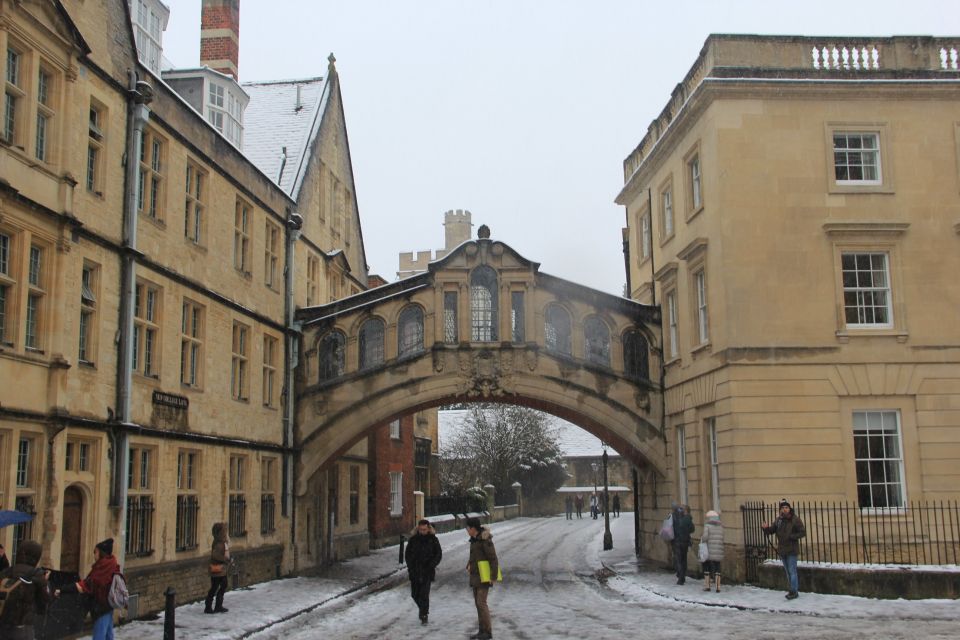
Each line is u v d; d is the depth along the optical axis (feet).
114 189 52.24
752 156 67.77
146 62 74.33
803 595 56.80
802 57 69.26
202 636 45.93
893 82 68.18
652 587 66.95
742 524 64.23
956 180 68.28
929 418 65.62
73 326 47.26
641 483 93.45
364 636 46.68
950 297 66.90
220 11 93.97
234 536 69.26
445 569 90.17
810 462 64.59
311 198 91.66
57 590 34.30
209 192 65.98
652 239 87.81
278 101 102.63
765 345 65.77
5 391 41.47
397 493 124.88
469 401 84.74
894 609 51.13
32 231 43.86
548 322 83.87
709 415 70.69
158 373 57.36
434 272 83.61
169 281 58.85
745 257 66.59
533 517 211.00
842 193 67.72
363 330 84.23
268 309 78.38
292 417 82.43
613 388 82.28
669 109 81.20
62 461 45.44
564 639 43.91
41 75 46.11
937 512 64.28
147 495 55.42
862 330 66.33
